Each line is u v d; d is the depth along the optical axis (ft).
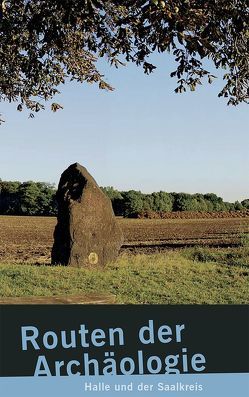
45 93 55.67
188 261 56.75
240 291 42.22
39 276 43.96
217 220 229.45
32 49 47.24
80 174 54.19
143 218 254.88
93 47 44.80
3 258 67.87
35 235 136.46
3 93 55.52
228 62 35.70
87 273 46.98
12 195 299.79
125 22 29.84
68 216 52.44
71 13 29.78
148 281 44.39
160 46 29.17
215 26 28.99
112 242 54.08
